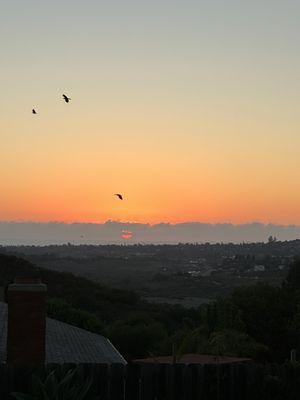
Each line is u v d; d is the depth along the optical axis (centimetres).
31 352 1220
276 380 1033
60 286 5278
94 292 5400
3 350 1330
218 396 1023
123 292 5766
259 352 2875
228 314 3541
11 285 1238
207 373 1029
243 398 1034
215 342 2503
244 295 3881
